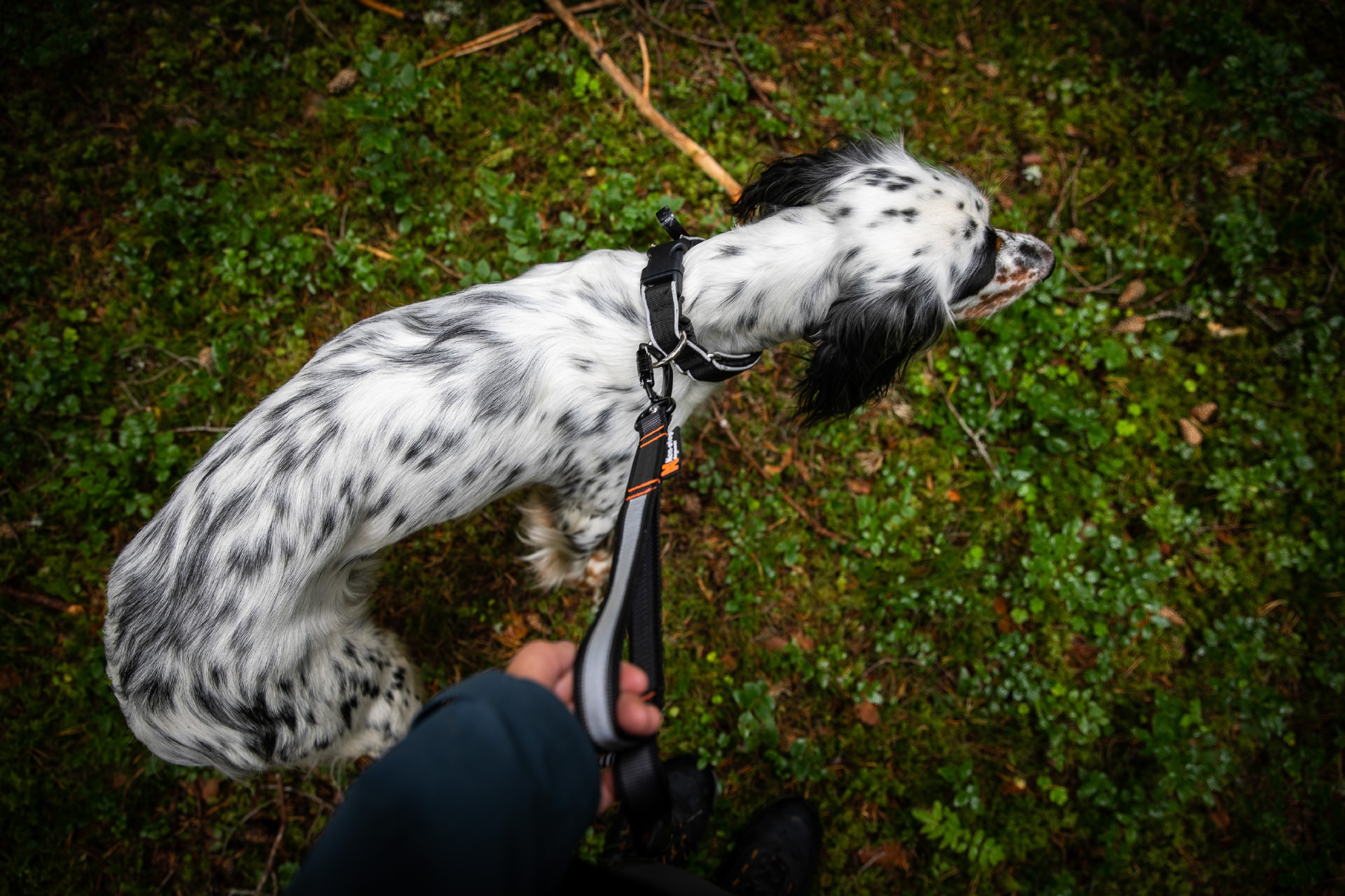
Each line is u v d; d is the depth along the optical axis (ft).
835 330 2.91
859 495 3.94
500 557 3.82
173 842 3.46
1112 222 4.38
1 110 4.02
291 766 2.88
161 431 3.79
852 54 4.49
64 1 4.06
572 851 1.72
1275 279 4.36
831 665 3.72
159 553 2.61
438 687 3.69
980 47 4.59
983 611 3.83
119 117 4.12
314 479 2.63
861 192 2.93
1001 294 3.19
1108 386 4.18
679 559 3.85
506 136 4.22
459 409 2.75
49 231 3.98
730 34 4.46
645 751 1.84
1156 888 3.65
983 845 3.52
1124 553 3.92
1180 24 4.60
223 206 4.00
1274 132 4.51
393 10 4.31
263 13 4.26
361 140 4.06
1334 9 4.75
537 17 4.33
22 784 3.43
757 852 3.40
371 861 1.58
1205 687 3.90
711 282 2.90
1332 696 3.96
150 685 2.59
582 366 2.88
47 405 3.78
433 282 4.00
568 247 4.03
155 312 3.94
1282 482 4.13
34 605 3.63
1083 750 3.74
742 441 3.96
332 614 2.90
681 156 4.22
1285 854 3.69
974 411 4.01
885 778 3.64
